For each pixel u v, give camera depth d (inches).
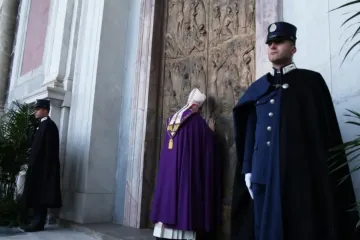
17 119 210.5
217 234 142.7
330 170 79.2
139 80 197.3
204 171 134.2
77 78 221.3
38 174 173.0
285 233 75.5
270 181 79.0
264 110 87.0
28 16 354.3
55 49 243.0
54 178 175.0
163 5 206.5
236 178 100.3
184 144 133.2
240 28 161.8
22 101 281.0
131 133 193.2
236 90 155.4
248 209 96.2
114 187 199.3
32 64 315.6
